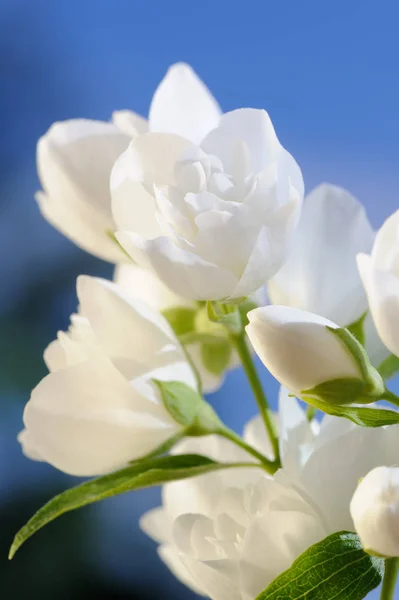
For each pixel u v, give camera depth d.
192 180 0.39
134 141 0.39
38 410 0.40
